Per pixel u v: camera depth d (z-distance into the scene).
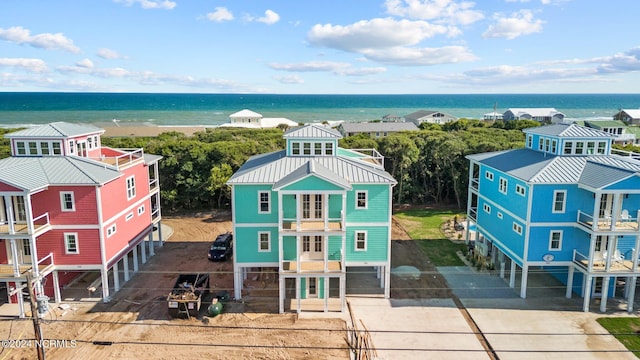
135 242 34.19
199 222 48.62
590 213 28.97
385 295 30.06
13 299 29.50
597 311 28.31
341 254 28.09
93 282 32.69
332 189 26.59
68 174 28.59
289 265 28.53
